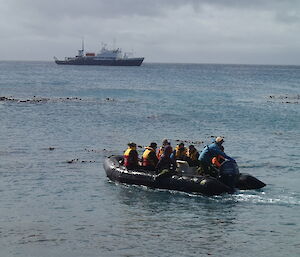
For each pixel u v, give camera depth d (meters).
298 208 15.72
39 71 164.25
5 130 33.09
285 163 23.52
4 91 70.19
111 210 15.32
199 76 153.00
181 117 43.59
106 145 28.42
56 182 18.92
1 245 12.09
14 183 18.61
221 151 17.95
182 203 16.19
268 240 12.74
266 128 37.47
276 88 93.81
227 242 12.53
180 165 18.22
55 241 12.43
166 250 11.91
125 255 11.57
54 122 37.97
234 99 65.19
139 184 18.19
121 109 49.03
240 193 17.45
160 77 134.62
